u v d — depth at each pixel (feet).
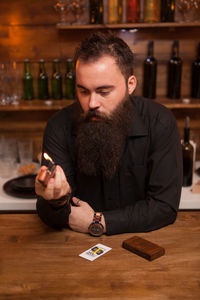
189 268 3.79
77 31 9.16
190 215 5.23
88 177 5.98
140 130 5.69
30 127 9.84
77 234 4.63
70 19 9.09
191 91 9.24
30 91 9.23
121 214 4.77
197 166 9.24
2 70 8.82
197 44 9.23
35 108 8.54
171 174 5.34
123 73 4.85
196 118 9.63
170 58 9.29
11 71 9.03
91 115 4.84
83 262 3.92
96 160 5.45
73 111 5.88
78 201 5.04
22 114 9.75
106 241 4.43
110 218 4.67
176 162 5.43
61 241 4.42
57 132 5.80
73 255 4.07
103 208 6.15
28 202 7.39
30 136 9.90
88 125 4.94
